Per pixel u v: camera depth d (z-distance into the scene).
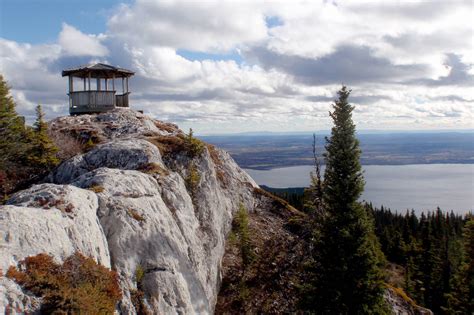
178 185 24.75
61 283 11.80
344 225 27.27
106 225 16.89
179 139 32.25
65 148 32.75
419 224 104.56
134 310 14.91
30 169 30.34
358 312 25.41
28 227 12.44
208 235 26.62
